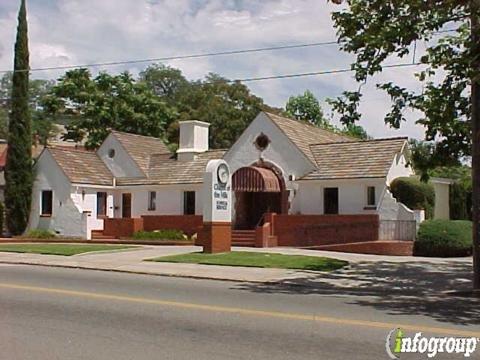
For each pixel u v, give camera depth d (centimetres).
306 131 3647
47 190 3834
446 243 2648
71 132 5647
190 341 923
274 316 1134
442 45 1727
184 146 3988
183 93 7344
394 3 1603
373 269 2141
